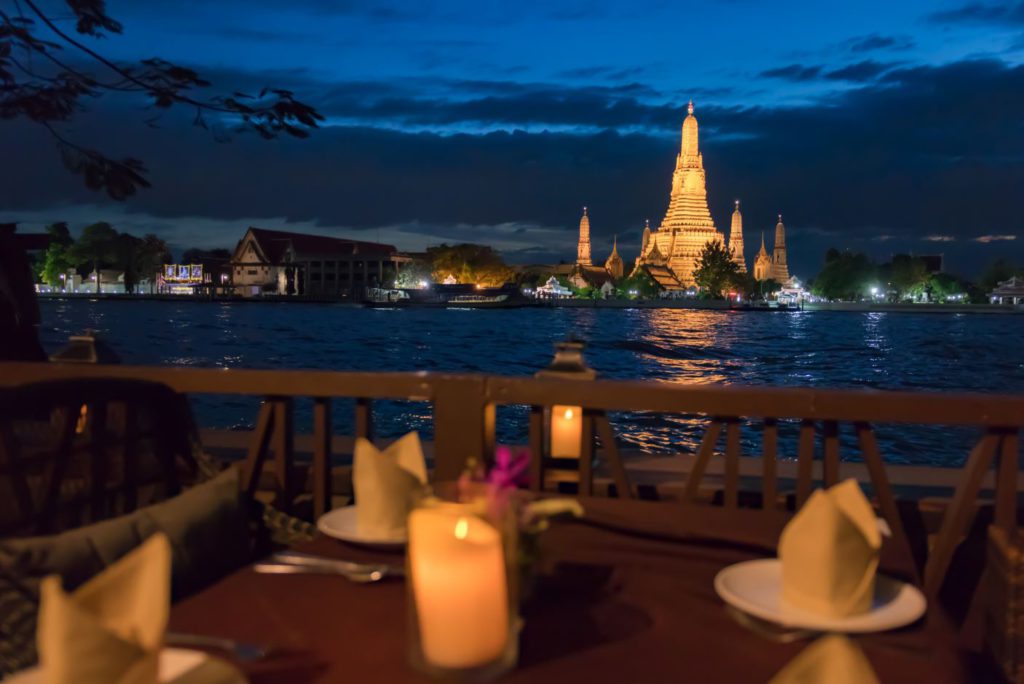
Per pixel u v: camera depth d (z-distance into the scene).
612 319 125.50
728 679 1.53
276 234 190.12
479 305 165.38
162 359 52.56
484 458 3.22
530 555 1.72
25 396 2.62
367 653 1.60
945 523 3.01
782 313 170.25
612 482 3.65
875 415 2.96
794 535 1.80
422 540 1.47
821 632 1.70
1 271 7.54
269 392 3.41
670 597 1.92
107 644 1.19
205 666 1.46
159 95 5.53
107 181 5.79
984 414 2.88
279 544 3.00
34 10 5.38
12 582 1.90
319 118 5.71
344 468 3.88
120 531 2.20
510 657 1.52
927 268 199.38
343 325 96.44
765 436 3.14
